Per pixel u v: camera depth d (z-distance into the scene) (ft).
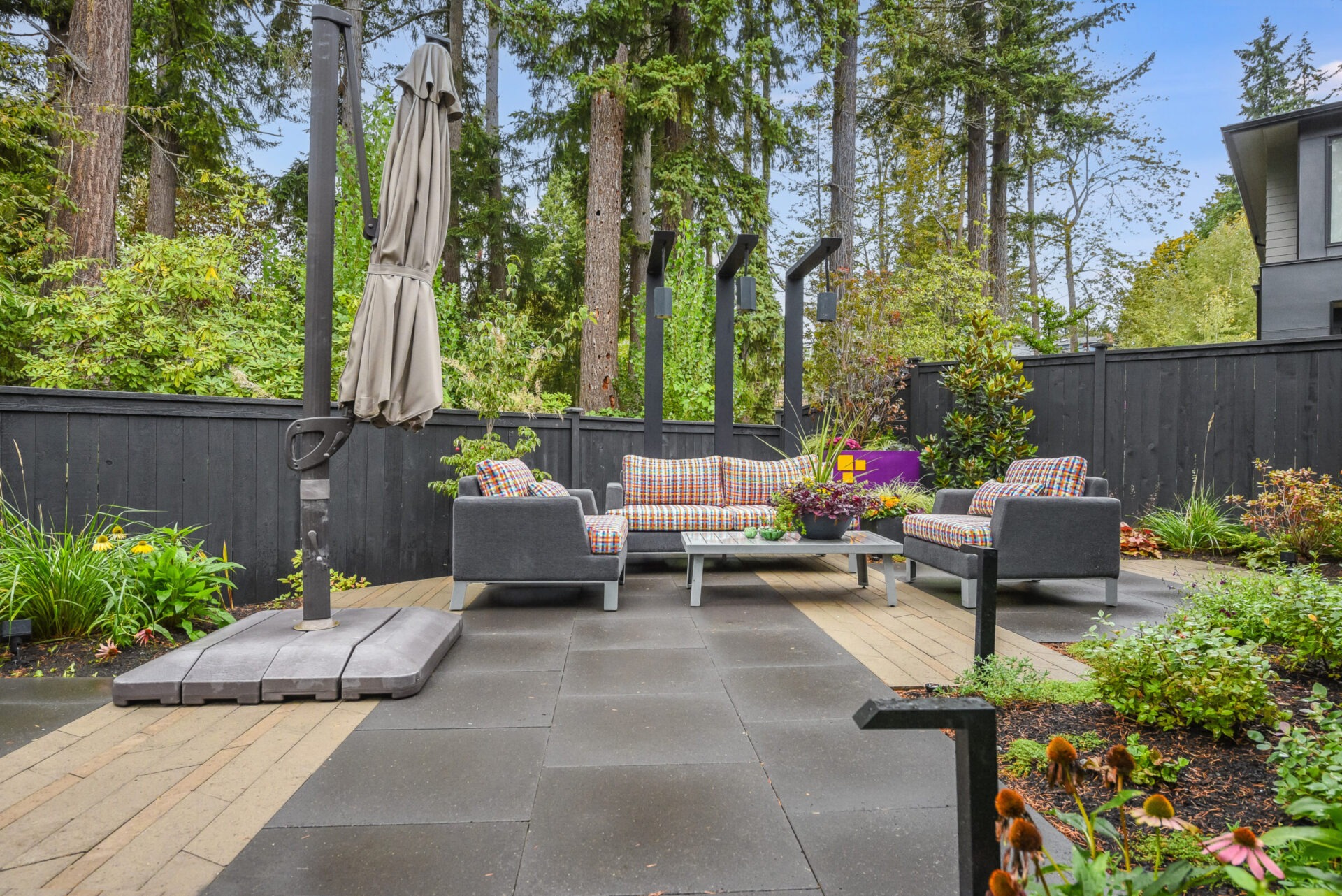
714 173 34.94
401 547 16.35
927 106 48.44
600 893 4.70
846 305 25.52
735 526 17.46
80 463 11.87
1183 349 20.29
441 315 23.59
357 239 22.50
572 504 13.50
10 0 26.61
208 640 9.21
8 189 21.22
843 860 5.07
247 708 8.27
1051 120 49.06
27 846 5.27
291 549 14.34
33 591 10.20
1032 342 36.01
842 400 24.63
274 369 18.69
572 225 41.70
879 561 19.38
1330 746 5.61
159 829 5.53
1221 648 7.24
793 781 6.33
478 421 18.07
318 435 9.86
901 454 22.13
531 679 9.35
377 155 22.75
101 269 17.38
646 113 31.91
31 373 16.02
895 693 8.72
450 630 10.84
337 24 9.86
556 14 30.66
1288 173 30.22
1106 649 7.68
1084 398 21.91
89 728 7.63
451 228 39.04
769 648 10.82
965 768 3.35
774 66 37.37
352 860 5.10
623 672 9.65
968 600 13.51
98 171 21.80
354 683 8.48
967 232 51.78
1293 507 17.03
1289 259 30.22
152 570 10.97
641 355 32.09
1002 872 2.91
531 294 42.19
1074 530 13.51
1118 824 5.41
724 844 5.29
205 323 17.54
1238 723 7.04
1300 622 9.01
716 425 20.99
